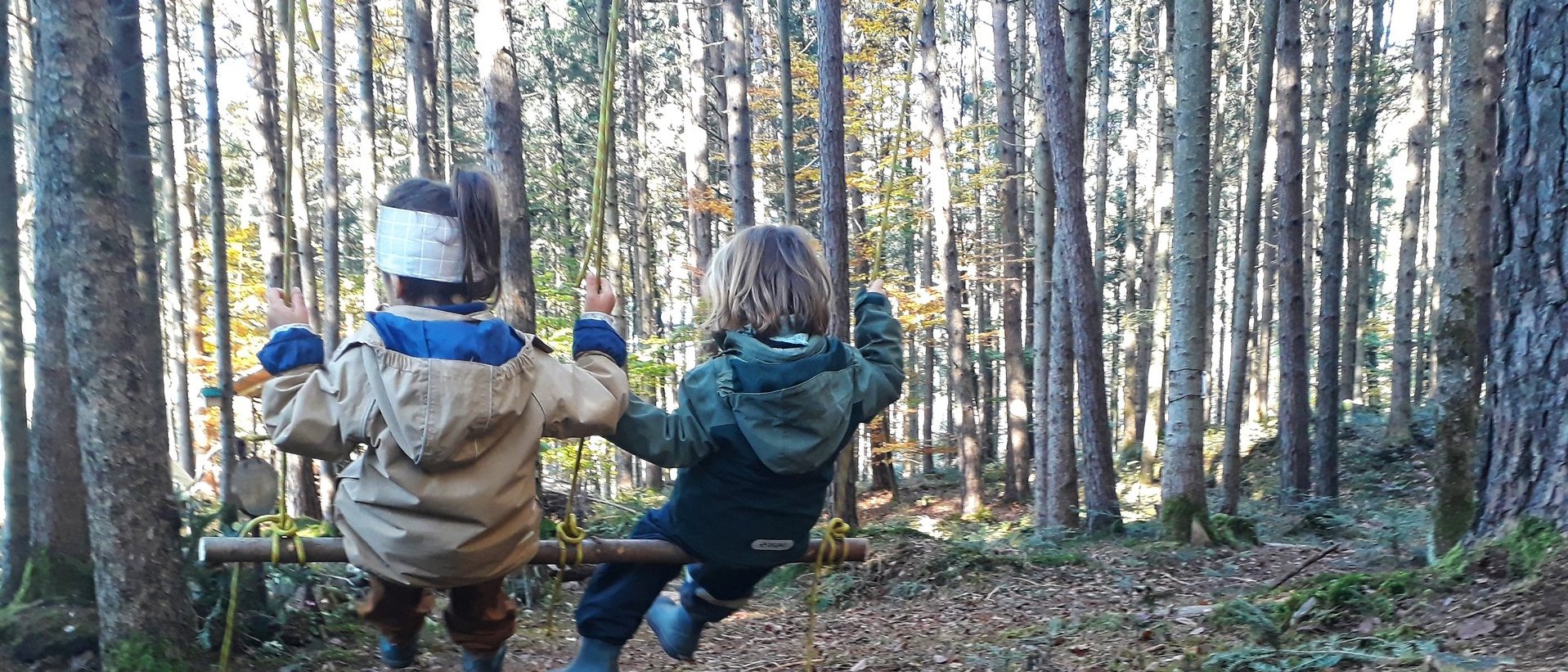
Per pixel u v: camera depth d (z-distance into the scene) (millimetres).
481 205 2703
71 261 5453
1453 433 7203
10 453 6633
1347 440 23078
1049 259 16203
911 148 19406
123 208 5582
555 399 2666
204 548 2684
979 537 16562
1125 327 27000
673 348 17734
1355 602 5277
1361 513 15430
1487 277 7418
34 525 6352
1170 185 23000
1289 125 15992
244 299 17078
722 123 22203
